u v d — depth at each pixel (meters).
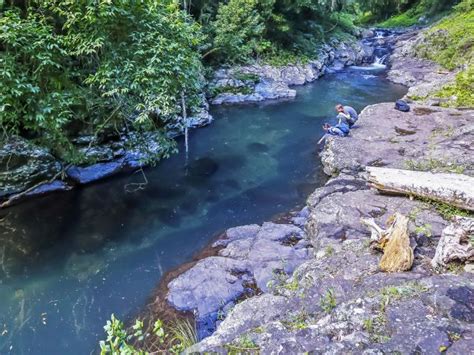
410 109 8.81
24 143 5.60
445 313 2.34
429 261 3.16
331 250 3.85
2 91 4.39
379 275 2.96
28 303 3.95
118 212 5.71
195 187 6.55
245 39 13.54
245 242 4.68
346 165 6.30
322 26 18.12
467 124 7.21
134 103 5.81
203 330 3.48
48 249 4.81
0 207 5.52
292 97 12.49
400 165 5.86
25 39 4.43
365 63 18.45
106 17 4.57
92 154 6.46
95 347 3.43
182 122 8.83
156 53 4.89
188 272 4.16
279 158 7.86
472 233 2.96
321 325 2.50
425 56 15.70
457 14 17.14
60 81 5.09
